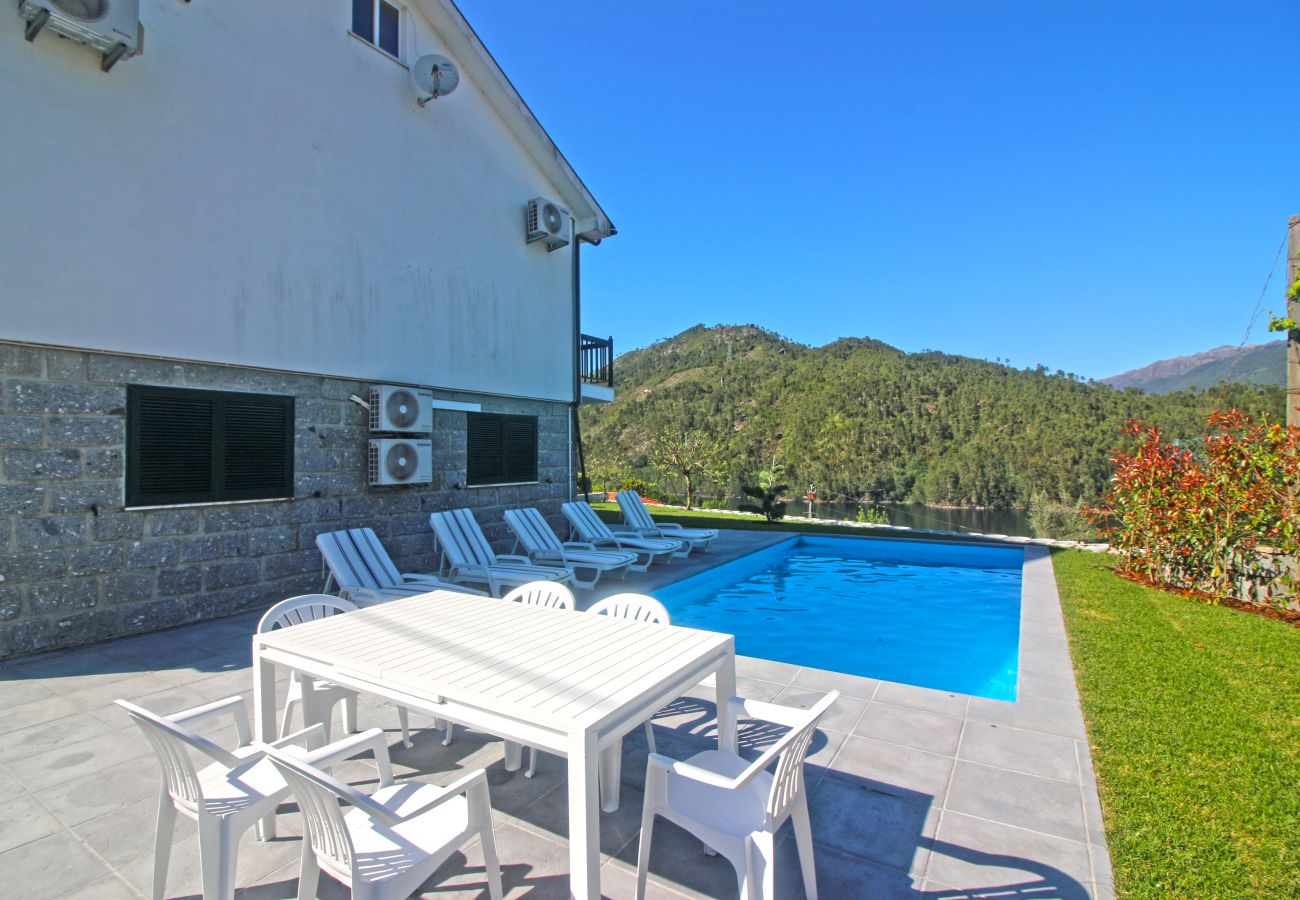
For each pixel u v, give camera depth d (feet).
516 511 28.58
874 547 37.65
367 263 25.45
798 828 7.07
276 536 22.35
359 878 5.74
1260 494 21.74
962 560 35.04
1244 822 8.54
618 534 31.99
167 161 19.53
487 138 31.01
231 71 21.16
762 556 34.32
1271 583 21.72
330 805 5.65
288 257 22.75
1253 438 22.43
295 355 22.89
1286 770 10.01
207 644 17.69
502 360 31.76
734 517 52.85
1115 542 27.76
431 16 28.14
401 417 25.75
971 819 8.75
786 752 6.36
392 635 9.45
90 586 17.87
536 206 32.65
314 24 23.65
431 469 27.43
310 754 6.97
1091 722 11.94
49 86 17.19
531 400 33.78
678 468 86.38
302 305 23.13
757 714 8.27
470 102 30.09
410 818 5.62
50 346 17.16
